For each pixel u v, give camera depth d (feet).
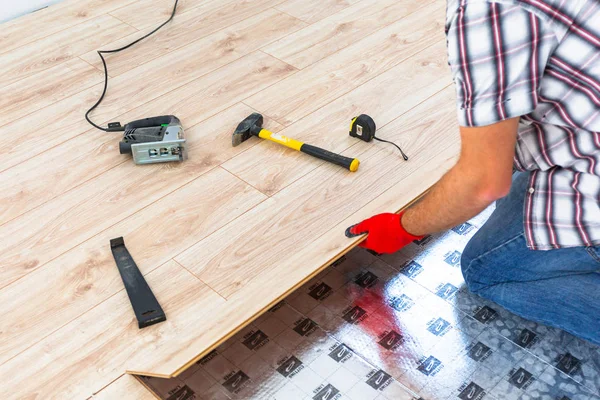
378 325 5.80
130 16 8.87
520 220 5.25
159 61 8.01
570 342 5.67
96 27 8.66
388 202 6.15
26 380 4.88
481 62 3.47
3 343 5.12
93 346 5.08
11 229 6.01
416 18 8.73
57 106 7.38
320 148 6.61
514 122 3.59
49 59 8.11
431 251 6.44
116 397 4.78
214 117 7.17
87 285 5.53
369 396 5.29
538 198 4.68
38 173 6.56
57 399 4.76
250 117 6.94
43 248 5.84
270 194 6.27
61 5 9.18
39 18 8.89
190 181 6.43
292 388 5.34
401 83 7.58
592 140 4.06
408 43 8.24
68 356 5.03
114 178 6.49
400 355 5.57
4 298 5.44
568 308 5.29
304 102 7.34
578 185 4.45
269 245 5.79
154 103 7.36
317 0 9.11
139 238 5.89
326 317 5.86
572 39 3.40
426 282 6.16
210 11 8.93
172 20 8.75
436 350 5.61
